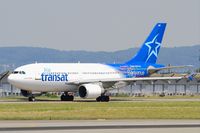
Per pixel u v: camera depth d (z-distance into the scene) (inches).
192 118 4478.3
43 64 7288.4
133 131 3403.1
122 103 6658.5
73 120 4247.0
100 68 7687.0
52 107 5708.7
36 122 4028.1
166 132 3351.4
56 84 7278.5
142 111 5167.3
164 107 5792.3
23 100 7657.5
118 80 7470.5
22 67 7175.2
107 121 4151.1
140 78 7544.3
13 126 3693.4
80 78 7445.9
